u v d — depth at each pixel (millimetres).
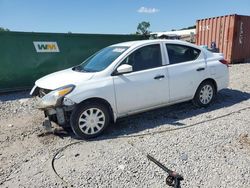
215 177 3592
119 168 3881
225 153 4203
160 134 5031
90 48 10688
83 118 4906
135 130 5301
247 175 3619
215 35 15789
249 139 4688
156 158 4113
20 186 3584
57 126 5461
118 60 5266
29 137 5230
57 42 9969
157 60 5688
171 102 5914
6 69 9164
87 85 4887
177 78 5836
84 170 3873
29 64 9547
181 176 3516
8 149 4742
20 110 7199
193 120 5715
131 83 5250
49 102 4773
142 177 3648
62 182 3607
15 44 9211
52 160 4211
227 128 5188
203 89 6414
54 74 5750
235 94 7828
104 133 5211
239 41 15078
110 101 5059
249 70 12312
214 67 6480
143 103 5465
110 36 11047
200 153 4219
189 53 6219
